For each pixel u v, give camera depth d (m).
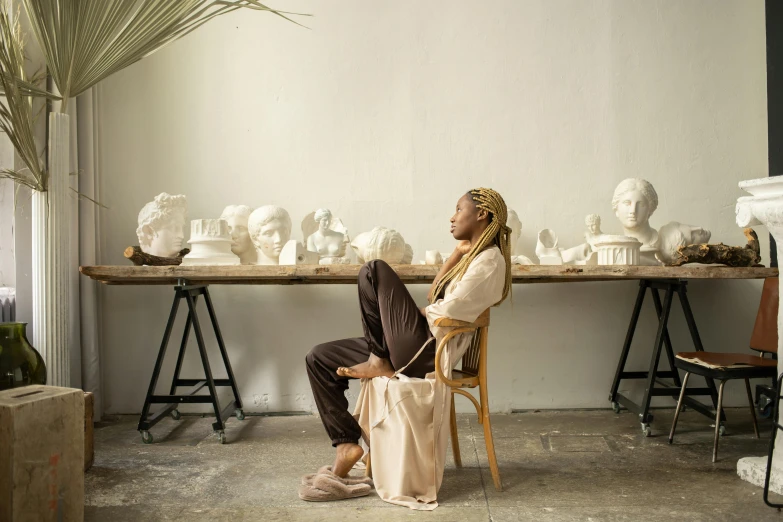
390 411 2.63
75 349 3.83
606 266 3.37
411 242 4.15
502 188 4.15
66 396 2.13
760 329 3.48
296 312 4.14
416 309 2.75
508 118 4.16
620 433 3.60
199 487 2.80
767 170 4.16
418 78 4.16
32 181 3.21
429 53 4.16
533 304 4.17
